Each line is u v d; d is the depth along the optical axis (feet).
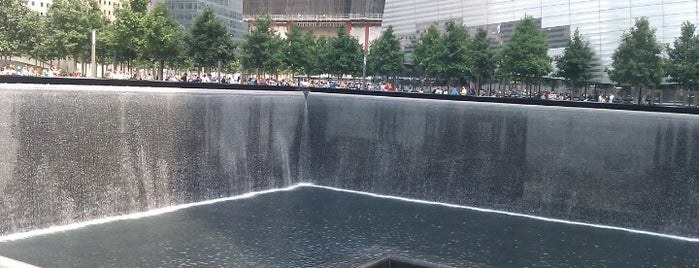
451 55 134.82
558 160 51.60
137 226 43.27
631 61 119.44
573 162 50.96
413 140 59.00
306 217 48.32
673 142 47.03
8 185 39.73
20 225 40.52
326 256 37.37
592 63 141.08
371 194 60.49
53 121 42.45
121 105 47.26
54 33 125.90
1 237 39.04
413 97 60.80
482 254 39.37
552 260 38.63
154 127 49.78
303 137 66.28
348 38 158.10
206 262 35.29
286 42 156.15
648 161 48.06
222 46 122.52
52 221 42.42
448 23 139.03
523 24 132.16
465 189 55.98
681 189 46.83
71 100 43.65
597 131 49.90
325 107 64.80
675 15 143.84
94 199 45.21
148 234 41.09
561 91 158.10
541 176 52.31
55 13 125.49
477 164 55.47
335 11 296.10
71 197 43.62
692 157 46.39
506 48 132.36
